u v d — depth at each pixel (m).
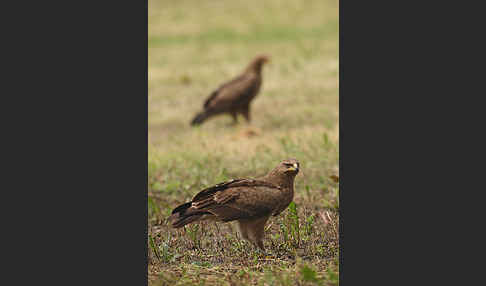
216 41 29.98
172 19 34.28
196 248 9.16
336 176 10.93
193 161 13.39
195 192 11.61
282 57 26.08
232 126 17.44
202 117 17.30
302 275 7.40
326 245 8.89
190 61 26.78
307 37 29.34
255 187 8.80
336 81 21.41
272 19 33.19
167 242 9.11
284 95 20.17
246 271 7.94
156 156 13.82
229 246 9.18
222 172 12.04
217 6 36.78
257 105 19.30
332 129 15.41
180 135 16.44
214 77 24.00
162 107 20.06
